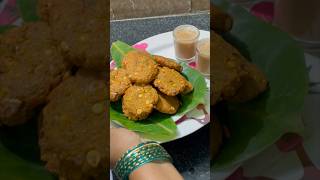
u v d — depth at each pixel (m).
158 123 0.50
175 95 0.53
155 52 0.59
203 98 0.53
